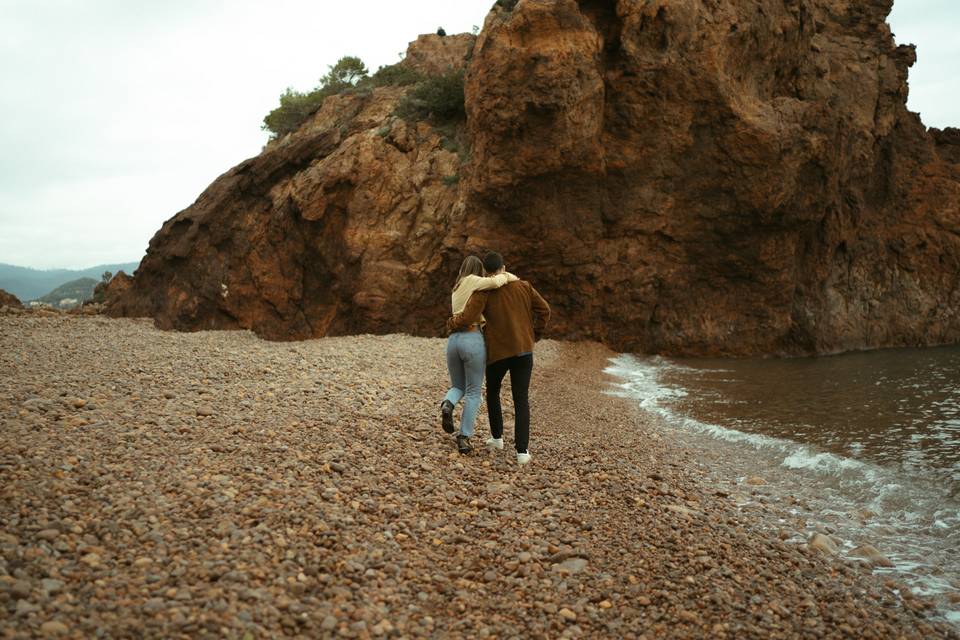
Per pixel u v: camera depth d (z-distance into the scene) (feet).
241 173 69.87
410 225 61.41
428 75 79.71
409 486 16.24
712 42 52.70
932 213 67.82
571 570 12.80
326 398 24.61
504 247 57.36
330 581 11.12
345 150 62.90
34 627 8.39
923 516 17.03
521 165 53.57
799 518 17.06
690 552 13.89
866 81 66.28
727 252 58.18
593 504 16.48
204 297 65.92
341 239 62.49
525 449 19.36
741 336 59.82
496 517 15.23
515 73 51.08
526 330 19.60
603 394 37.22
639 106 53.93
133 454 15.29
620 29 52.85
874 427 26.50
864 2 70.74
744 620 11.27
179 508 12.78
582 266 58.44
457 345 19.67
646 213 57.11
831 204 60.39
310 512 13.53
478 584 12.04
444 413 19.33
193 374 27.40
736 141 54.13
